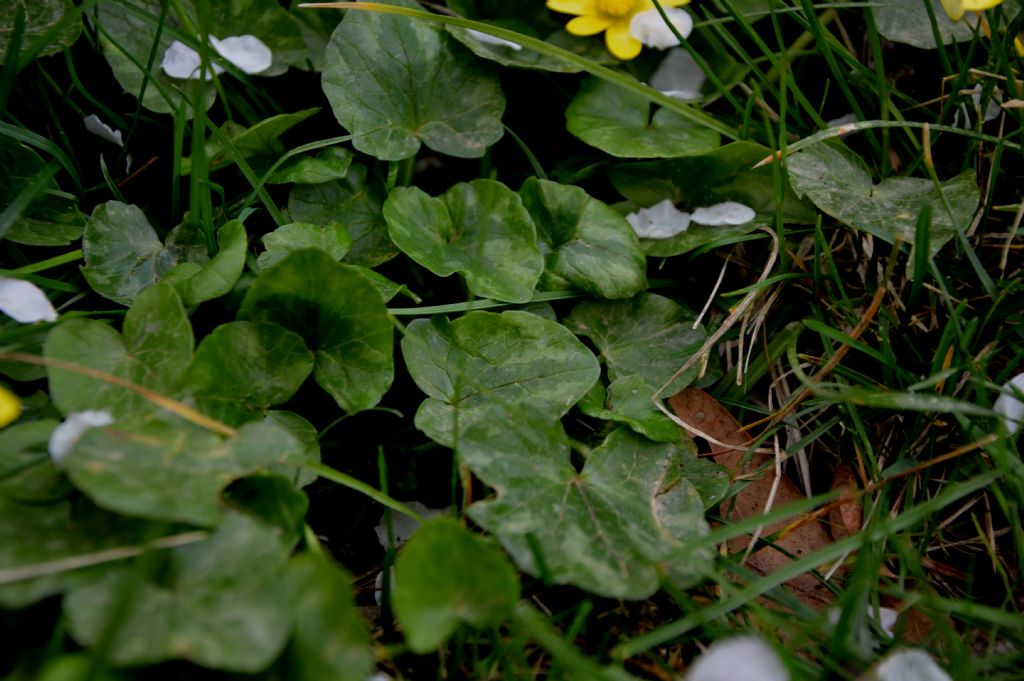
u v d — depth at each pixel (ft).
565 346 1.27
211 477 1.13
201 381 1.19
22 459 1.15
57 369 1.17
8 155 1.27
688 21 1.39
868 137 1.37
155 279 1.27
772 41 1.45
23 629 1.12
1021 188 1.37
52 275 1.28
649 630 1.20
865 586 1.20
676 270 1.37
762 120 1.41
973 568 1.26
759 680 1.13
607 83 1.40
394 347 1.30
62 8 1.32
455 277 1.33
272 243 1.27
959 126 1.38
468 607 1.13
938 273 1.29
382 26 1.34
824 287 1.35
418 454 1.27
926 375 1.30
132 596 1.09
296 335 1.22
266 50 1.37
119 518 1.13
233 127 1.33
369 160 1.35
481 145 1.34
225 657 1.09
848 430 1.29
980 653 1.20
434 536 1.13
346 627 1.11
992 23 1.35
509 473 1.19
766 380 1.35
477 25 1.31
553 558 1.17
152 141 1.36
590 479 1.21
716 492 1.25
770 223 1.35
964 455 1.27
